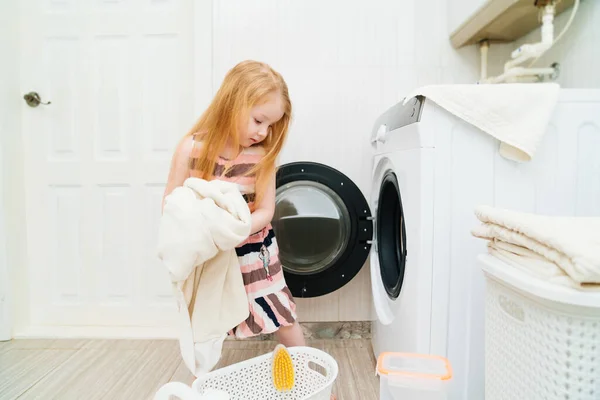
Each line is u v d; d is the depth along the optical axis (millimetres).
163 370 1333
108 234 1720
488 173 896
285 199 1373
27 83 1690
